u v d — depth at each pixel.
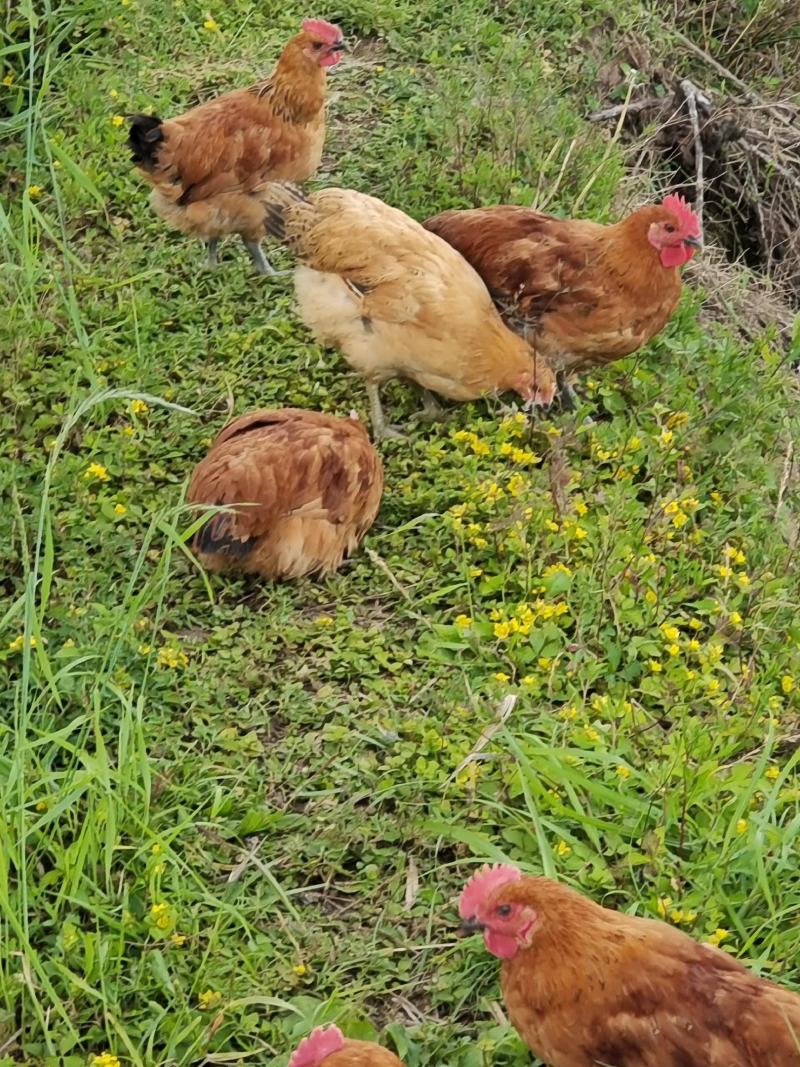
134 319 2.68
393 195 3.04
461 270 2.53
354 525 2.36
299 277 2.60
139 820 1.96
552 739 2.11
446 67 3.46
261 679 2.21
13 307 2.67
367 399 2.66
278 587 2.33
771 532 2.50
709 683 2.22
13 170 3.07
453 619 2.31
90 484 2.43
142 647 2.18
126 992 1.87
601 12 3.76
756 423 2.73
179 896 1.94
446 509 2.46
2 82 3.18
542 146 3.23
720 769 2.13
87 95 3.21
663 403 2.69
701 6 4.06
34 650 2.15
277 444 2.29
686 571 2.39
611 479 2.55
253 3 3.57
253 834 2.04
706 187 3.69
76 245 2.94
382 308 2.50
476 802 2.06
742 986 1.70
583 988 1.71
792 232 3.73
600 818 2.06
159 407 2.58
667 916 1.93
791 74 4.09
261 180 2.78
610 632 2.28
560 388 2.71
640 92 3.71
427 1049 1.84
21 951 1.85
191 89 3.30
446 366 2.53
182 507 2.19
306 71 2.76
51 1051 1.80
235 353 2.69
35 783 1.97
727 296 3.29
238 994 1.88
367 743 2.14
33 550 2.34
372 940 1.95
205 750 2.12
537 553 2.39
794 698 2.25
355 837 2.04
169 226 2.95
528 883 1.75
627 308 2.56
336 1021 1.84
